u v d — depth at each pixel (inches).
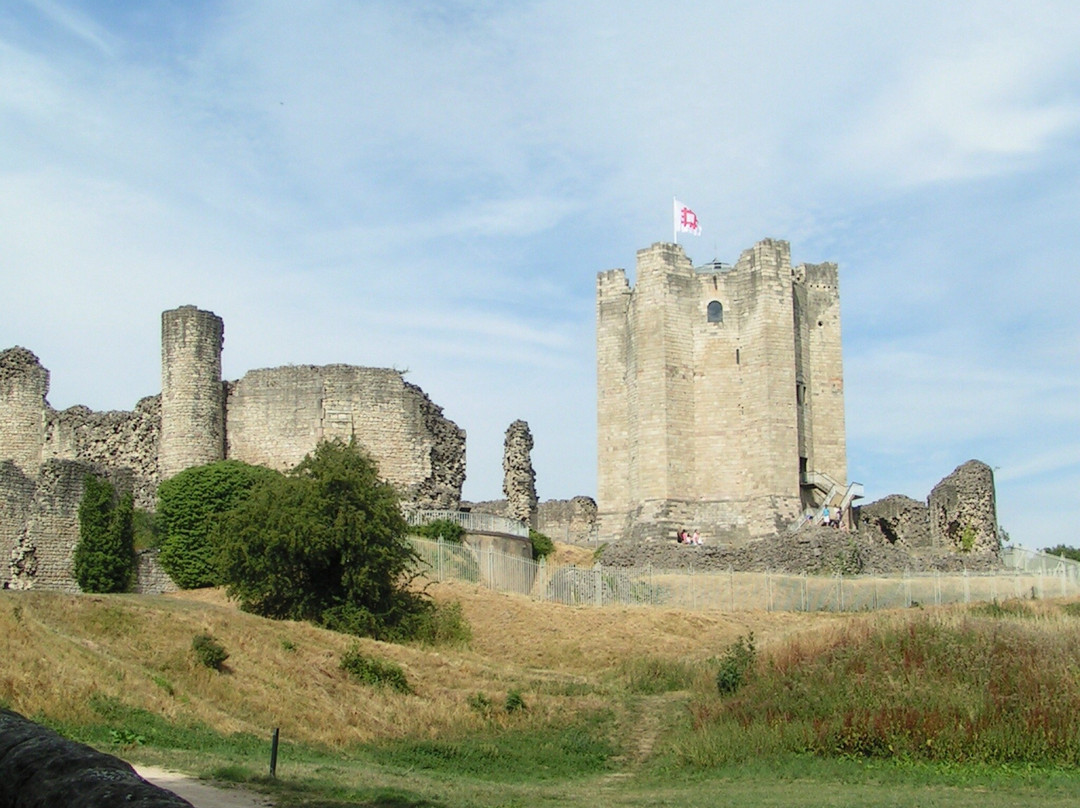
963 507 2942.9
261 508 1924.2
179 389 2709.2
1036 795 1077.8
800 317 3063.5
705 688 1641.2
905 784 1149.1
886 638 1550.2
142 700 1246.3
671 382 2987.2
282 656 1521.9
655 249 3031.5
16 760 536.7
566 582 2389.3
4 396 2780.5
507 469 2947.8
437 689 1596.9
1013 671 1392.7
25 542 2475.4
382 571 1930.4
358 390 2778.1
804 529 2822.3
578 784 1253.1
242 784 951.6
